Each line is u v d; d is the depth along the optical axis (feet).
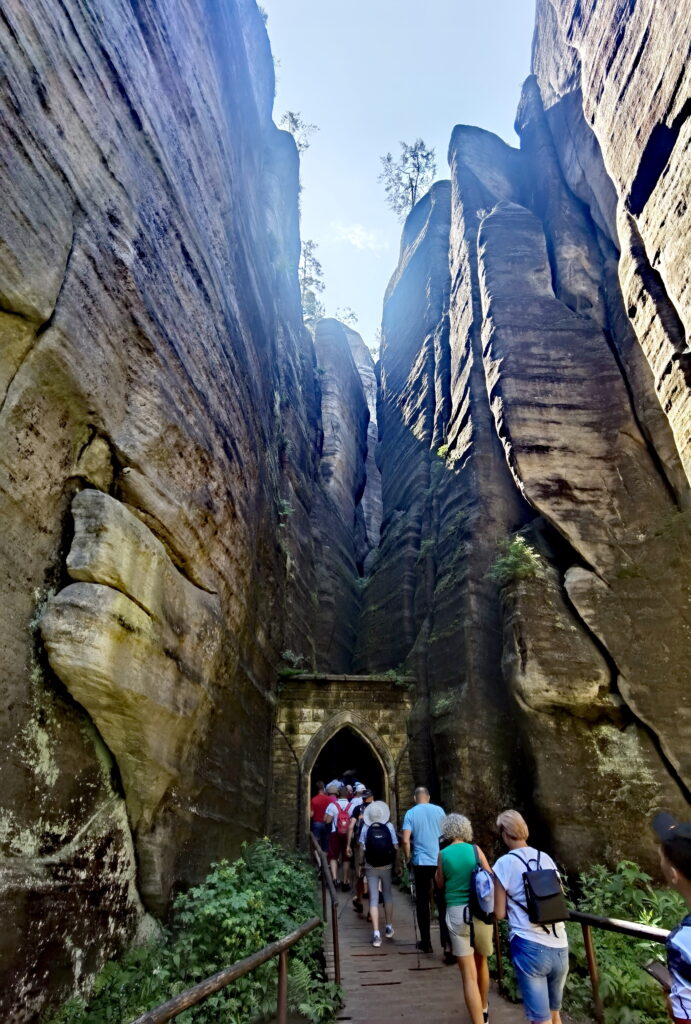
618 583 35.37
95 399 17.80
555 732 32.40
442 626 43.50
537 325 47.57
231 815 29.04
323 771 61.46
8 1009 12.82
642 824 29.43
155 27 26.78
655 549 35.70
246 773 33.14
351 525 82.74
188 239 27.76
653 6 37.58
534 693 32.63
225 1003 16.37
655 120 37.32
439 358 67.87
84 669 15.69
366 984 20.15
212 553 26.68
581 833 29.73
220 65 39.19
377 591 62.03
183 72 30.53
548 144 65.05
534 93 73.56
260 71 63.00
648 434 39.78
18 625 14.75
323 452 85.30
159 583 20.13
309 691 44.34
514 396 43.47
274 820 39.96
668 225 36.24
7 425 14.64
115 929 17.20
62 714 16.25
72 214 17.22
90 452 18.07
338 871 34.60
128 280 20.16
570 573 36.70
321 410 90.17
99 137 19.35
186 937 18.67
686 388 34.55
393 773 42.01
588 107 51.08
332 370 97.25
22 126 14.98
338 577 66.33
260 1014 17.51
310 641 55.52
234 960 18.11
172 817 21.44
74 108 17.89
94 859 16.65
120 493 19.49
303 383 79.82
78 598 15.85
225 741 29.01
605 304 48.44
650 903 25.57
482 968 16.33
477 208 65.41
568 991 19.26
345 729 48.91
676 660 32.30
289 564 52.70
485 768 34.91
